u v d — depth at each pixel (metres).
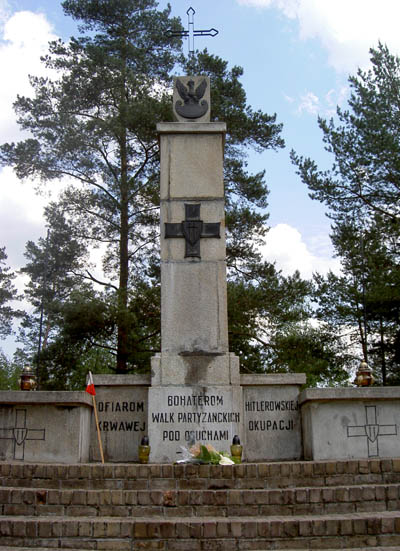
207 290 10.34
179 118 11.17
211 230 10.57
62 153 19.53
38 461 9.21
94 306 18.53
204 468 7.82
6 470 7.95
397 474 8.05
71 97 19.94
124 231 20.59
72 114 20.38
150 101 19.05
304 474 7.91
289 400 10.23
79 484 7.77
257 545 6.54
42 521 6.73
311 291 20.66
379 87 20.97
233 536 6.59
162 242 10.54
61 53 20.78
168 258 10.46
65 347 19.48
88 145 19.88
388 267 20.67
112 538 6.61
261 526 6.61
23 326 26.38
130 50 20.53
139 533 6.61
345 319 21.55
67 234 21.16
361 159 19.80
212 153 10.91
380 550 6.41
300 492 7.29
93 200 20.56
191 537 6.59
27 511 7.25
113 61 19.53
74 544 6.57
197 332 10.13
